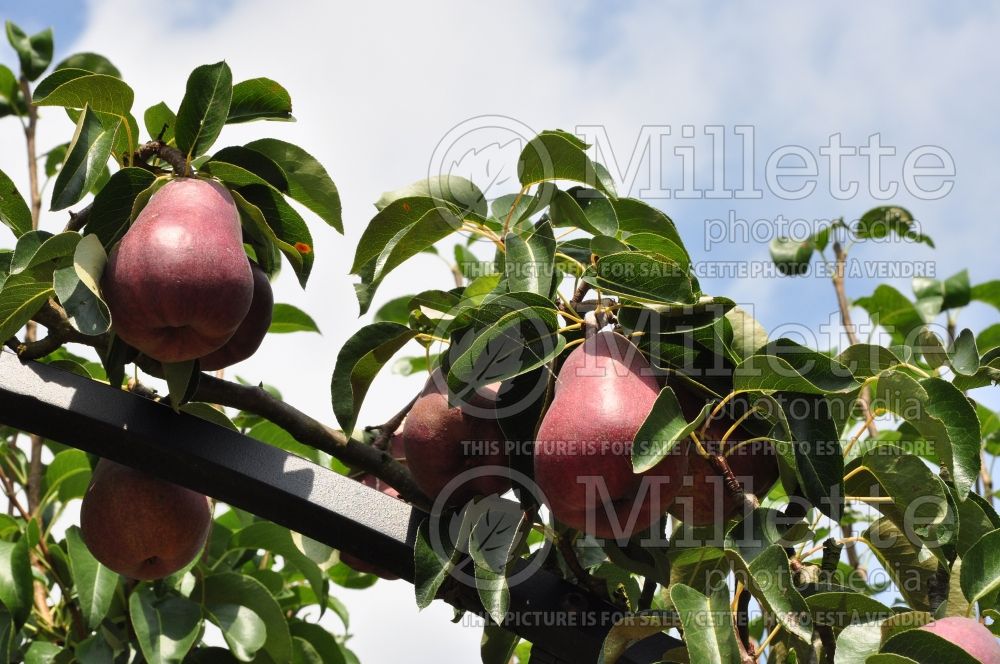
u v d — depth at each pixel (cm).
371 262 193
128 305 159
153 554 198
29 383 170
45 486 278
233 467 171
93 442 172
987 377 188
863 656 147
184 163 181
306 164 191
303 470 175
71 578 249
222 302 161
